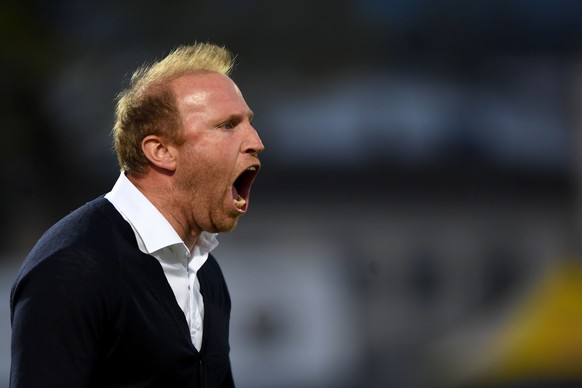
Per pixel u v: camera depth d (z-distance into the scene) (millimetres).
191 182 11203
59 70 57000
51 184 58781
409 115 70625
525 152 70688
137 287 10852
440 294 62969
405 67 72188
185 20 58500
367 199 68938
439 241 67750
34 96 57094
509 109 72812
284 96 62531
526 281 63625
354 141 69500
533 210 69438
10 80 56250
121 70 57875
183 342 11062
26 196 58375
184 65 11438
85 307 10492
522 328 40250
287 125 68000
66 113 58062
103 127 58688
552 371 38594
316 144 68875
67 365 10344
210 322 11820
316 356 41281
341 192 68375
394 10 71625
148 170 11258
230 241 61000
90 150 59094
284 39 60125
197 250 11695
